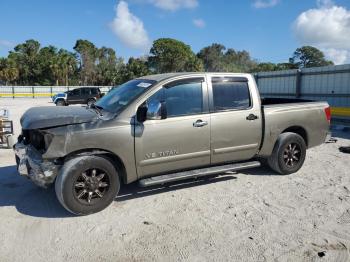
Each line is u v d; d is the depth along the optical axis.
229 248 3.84
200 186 5.81
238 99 5.73
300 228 4.30
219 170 5.54
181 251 3.78
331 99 14.68
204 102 5.39
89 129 4.60
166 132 5.05
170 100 5.15
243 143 5.79
